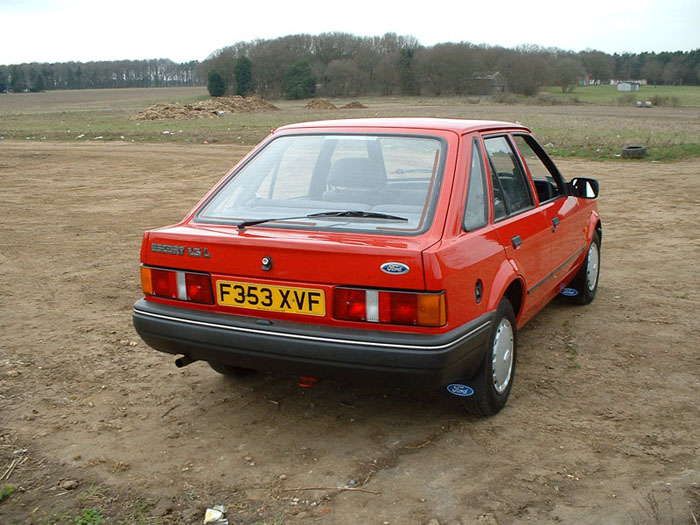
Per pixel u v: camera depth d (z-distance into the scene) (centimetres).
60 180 1653
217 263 359
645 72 14088
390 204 366
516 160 459
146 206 1260
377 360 324
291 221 369
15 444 371
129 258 834
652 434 375
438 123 414
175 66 18875
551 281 493
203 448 366
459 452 357
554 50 12494
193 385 450
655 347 512
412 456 354
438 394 430
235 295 356
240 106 6881
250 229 369
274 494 320
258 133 3231
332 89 12262
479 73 11494
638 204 1234
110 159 2158
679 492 317
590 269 615
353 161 398
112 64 18538
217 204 403
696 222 1050
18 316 599
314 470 342
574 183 535
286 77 12206
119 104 10012
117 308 625
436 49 11994
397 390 436
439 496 317
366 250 325
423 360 320
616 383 446
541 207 475
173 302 377
